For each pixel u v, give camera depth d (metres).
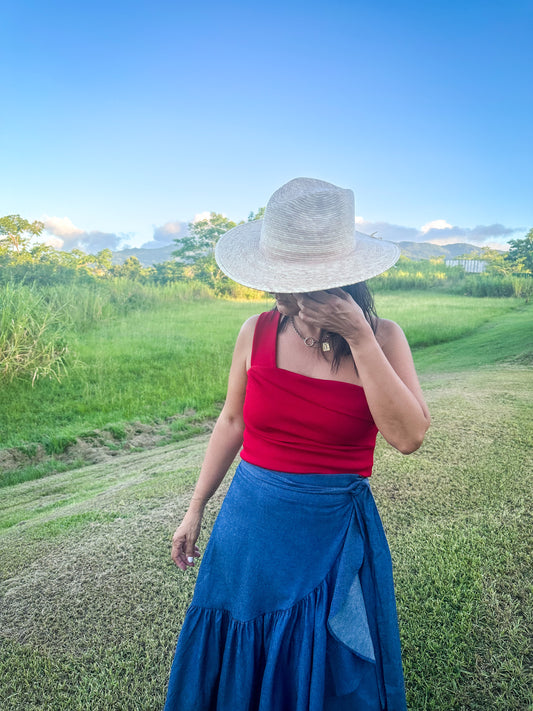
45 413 9.04
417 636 2.16
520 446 4.06
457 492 3.35
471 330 17.81
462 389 6.65
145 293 24.67
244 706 1.32
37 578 2.86
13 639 2.39
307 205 1.31
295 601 1.29
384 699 1.35
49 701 2.04
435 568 2.56
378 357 1.20
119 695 2.05
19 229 26.69
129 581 2.73
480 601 2.30
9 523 4.25
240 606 1.33
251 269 1.35
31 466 7.30
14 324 10.50
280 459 1.35
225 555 1.37
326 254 1.32
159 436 8.41
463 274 41.72
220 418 1.60
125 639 2.33
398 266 44.59
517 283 33.09
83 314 16.77
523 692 1.83
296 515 1.32
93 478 5.71
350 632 1.28
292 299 1.29
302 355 1.36
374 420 1.34
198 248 51.84
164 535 3.16
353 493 1.35
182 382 11.05
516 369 8.70
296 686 1.28
